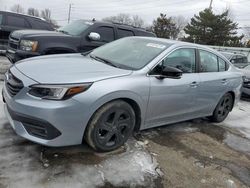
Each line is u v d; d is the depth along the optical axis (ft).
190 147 14.83
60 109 10.44
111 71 12.52
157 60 13.93
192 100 16.06
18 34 23.02
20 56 21.59
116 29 26.91
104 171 11.09
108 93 11.44
